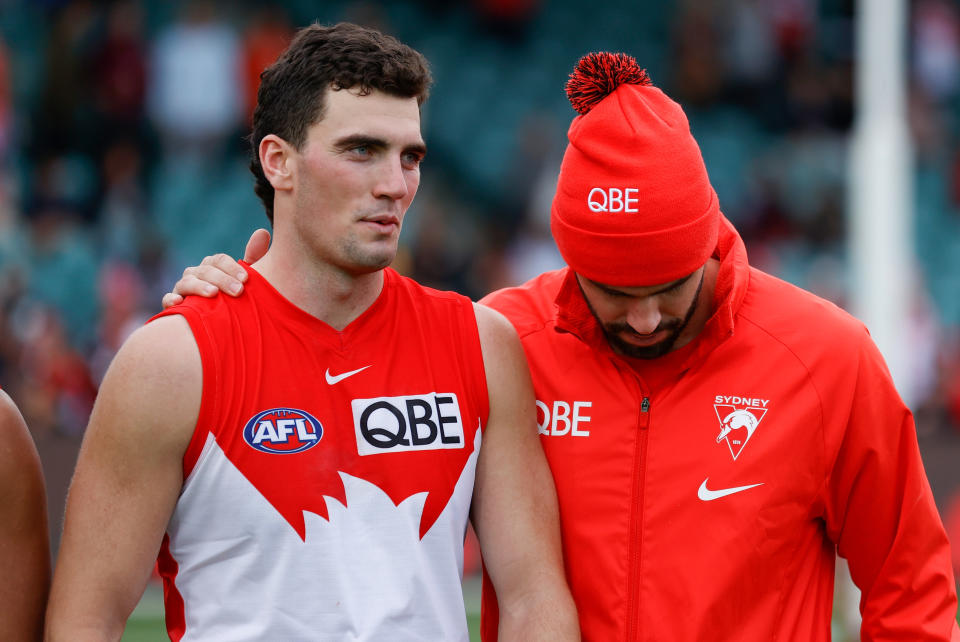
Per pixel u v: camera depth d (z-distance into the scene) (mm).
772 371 8289
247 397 7855
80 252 29172
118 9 32625
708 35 35938
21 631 8320
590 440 8461
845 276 30641
